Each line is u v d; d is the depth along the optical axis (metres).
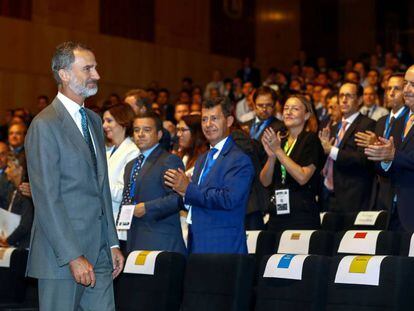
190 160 5.99
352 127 6.65
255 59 19.27
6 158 7.27
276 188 5.60
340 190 6.48
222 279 4.19
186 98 13.41
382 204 5.99
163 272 4.49
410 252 4.25
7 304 5.52
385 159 4.84
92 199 3.79
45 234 3.64
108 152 6.06
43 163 3.66
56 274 3.70
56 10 14.98
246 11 19.11
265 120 6.87
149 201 5.27
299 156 5.50
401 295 3.52
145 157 5.55
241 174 4.65
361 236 4.56
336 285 3.76
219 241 4.63
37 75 14.63
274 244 5.16
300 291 3.89
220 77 14.97
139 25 16.48
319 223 5.52
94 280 3.66
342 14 20.89
